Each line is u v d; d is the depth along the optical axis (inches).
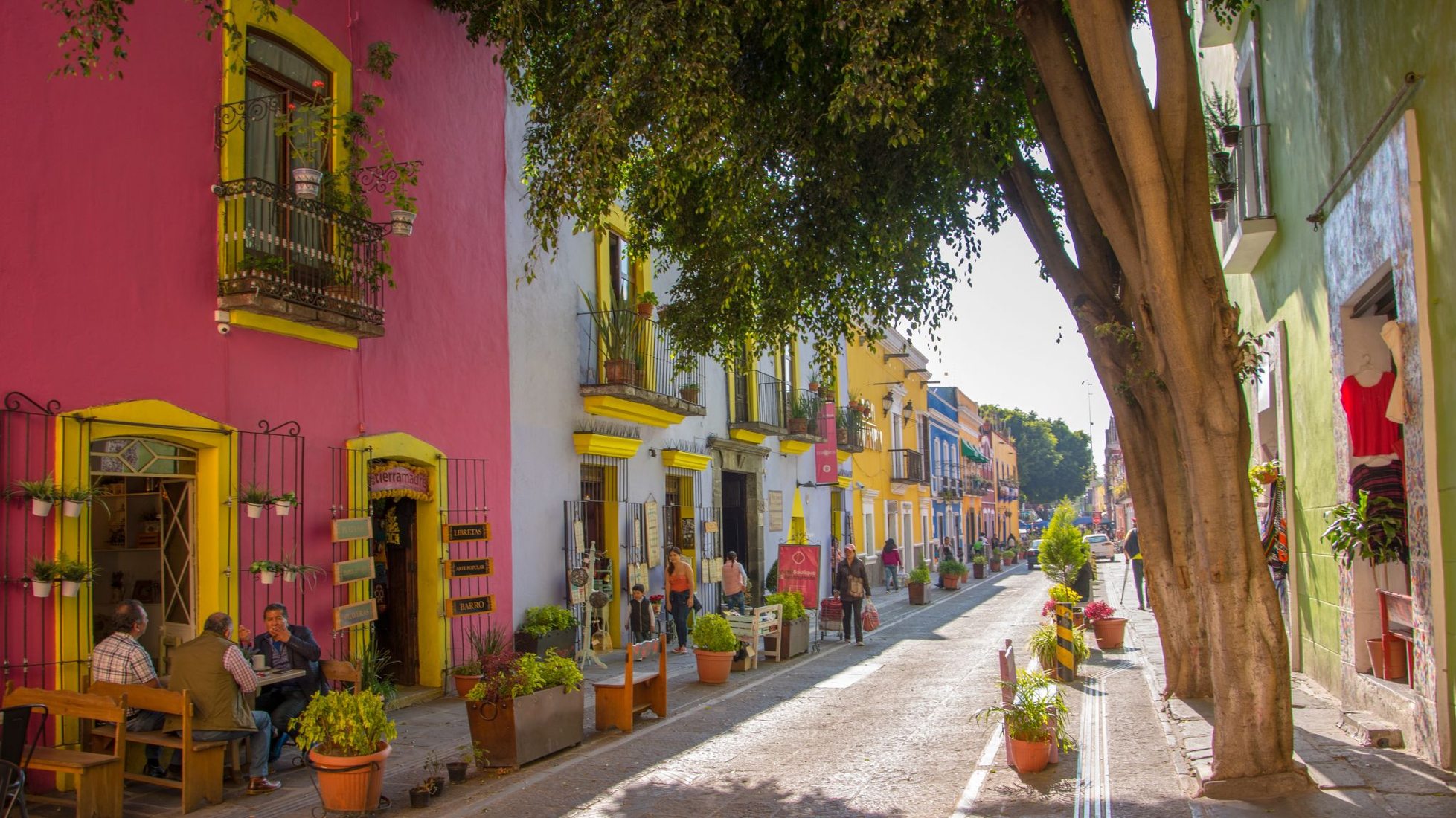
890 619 906.1
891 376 1454.2
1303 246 423.2
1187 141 288.5
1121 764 324.8
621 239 669.3
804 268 413.7
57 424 298.4
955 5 311.6
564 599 575.5
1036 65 341.7
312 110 376.2
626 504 653.9
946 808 283.4
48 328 298.5
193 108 348.8
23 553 289.9
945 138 364.2
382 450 431.2
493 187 531.8
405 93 466.3
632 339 629.3
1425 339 283.7
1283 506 493.0
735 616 589.3
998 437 2847.0
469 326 505.0
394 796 303.7
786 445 957.2
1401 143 293.0
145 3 334.3
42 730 271.7
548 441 572.4
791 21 331.9
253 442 366.6
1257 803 262.4
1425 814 241.6
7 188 289.6
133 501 358.9
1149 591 406.0
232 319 355.6
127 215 323.6
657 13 316.2
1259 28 473.4
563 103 383.9
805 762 345.7
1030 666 547.8
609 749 370.9
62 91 306.2
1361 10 330.6
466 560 477.4
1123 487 2564.0
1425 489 285.4
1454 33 260.4
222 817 278.5
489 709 339.3
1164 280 278.4
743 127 362.6
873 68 307.3
